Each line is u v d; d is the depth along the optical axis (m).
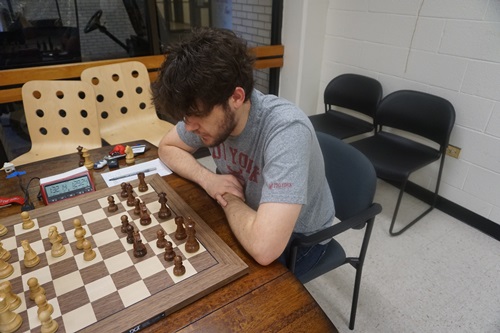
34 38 2.01
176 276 0.71
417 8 2.01
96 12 2.13
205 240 0.82
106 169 1.19
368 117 2.51
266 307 0.67
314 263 1.10
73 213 0.92
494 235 1.96
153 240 0.82
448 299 1.56
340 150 1.20
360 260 1.23
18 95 2.00
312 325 0.64
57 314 0.63
